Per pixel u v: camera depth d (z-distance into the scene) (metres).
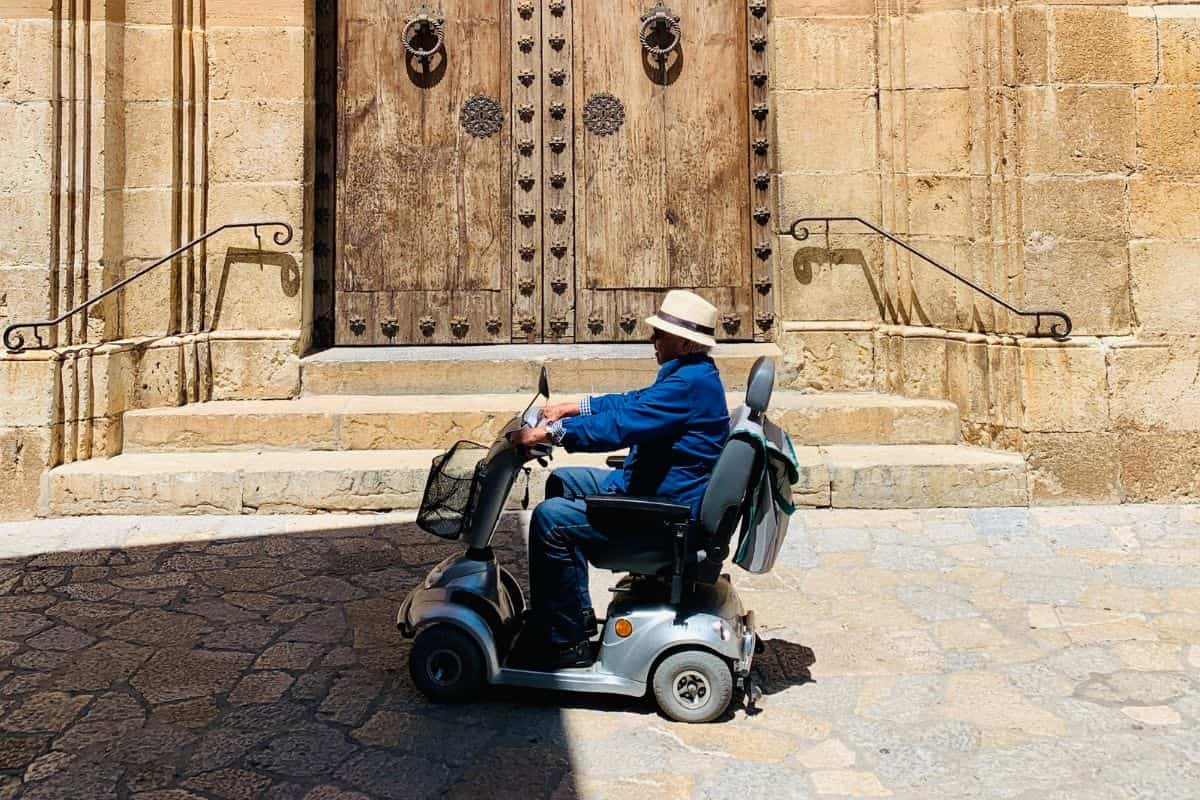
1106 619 4.50
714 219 7.37
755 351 7.12
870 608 4.64
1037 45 6.15
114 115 6.39
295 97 6.84
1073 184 6.16
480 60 7.32
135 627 4.38
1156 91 6.19
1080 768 3.27
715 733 3.50
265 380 6.83
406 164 7.32
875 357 6.97
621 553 3.60
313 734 3.47
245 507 5.90
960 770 3.26
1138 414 6.13
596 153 7.36
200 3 6.71
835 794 3.13
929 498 6.03
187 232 6.72
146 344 6.50
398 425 6.41
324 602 4.68
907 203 6.79
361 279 7.33
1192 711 3.64
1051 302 6.18
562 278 7.38
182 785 3.15
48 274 6.12
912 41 6.68
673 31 7.29
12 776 3.19
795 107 6.98
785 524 3.70
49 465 5.92
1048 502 6.08
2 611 4.54
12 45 6.09
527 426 3.65
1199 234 6.19
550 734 3.48
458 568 3.76
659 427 3.57
